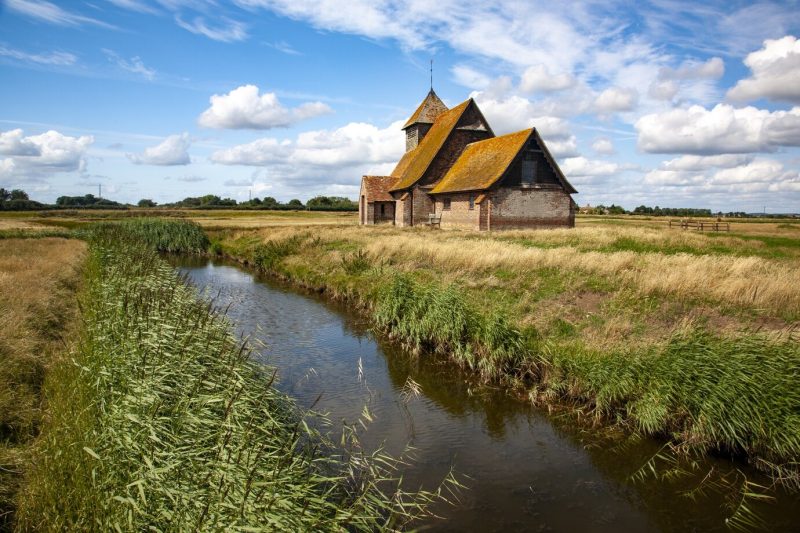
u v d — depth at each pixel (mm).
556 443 8125
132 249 18297
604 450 7871
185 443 5543
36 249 25281
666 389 7914
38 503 4918
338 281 18953
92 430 5426
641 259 16844
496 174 34125
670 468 7289
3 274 15375
